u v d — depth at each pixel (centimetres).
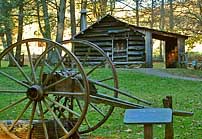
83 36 2358
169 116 463
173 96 1177
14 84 1359
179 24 3353
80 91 609
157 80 1550
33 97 615
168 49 2439
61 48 598
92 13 3850
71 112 609
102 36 2314
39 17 2923
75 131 607
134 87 1375
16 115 866
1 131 653
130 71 1839
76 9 3900
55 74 625
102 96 633
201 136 689
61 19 2395
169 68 2188
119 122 807
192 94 1227
